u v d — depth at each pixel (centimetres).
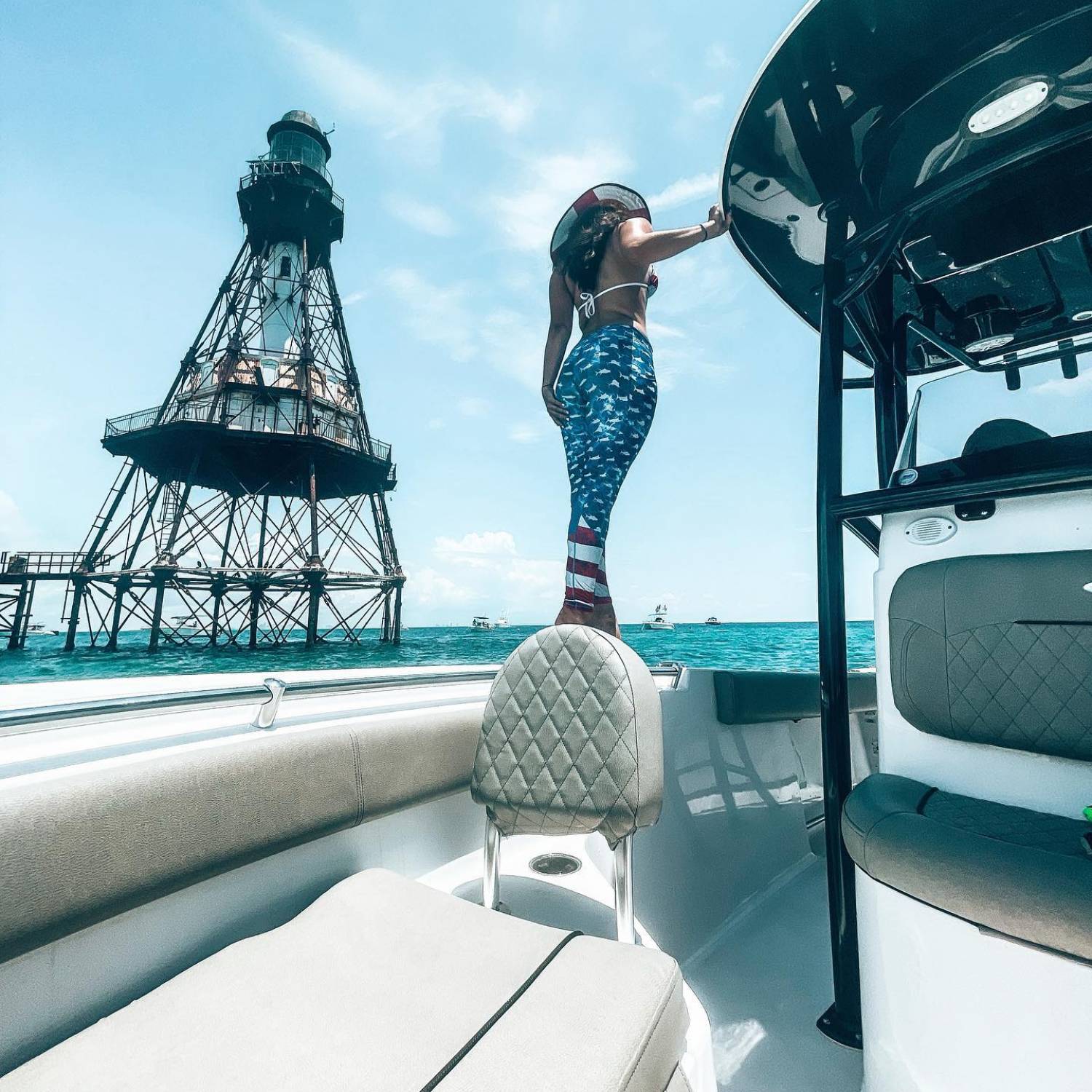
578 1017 63
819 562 131
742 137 131
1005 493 99
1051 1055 66
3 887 60
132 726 92
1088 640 89
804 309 192
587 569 153
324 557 3058
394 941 78
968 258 152
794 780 211
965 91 114
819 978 139
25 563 3219
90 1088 54
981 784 100
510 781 107
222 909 89
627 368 158
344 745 102
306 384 2845
